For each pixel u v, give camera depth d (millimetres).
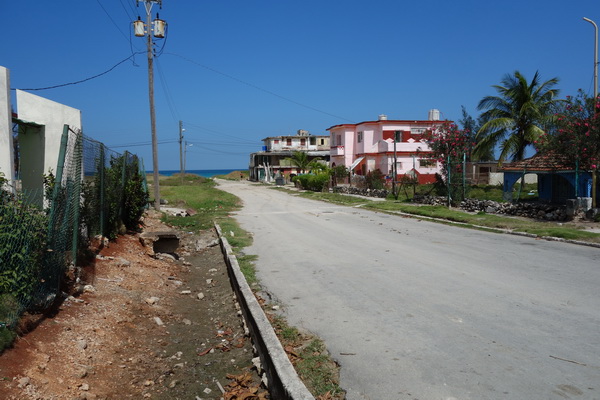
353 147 50438
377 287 7578
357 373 4383
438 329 5484
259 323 5594
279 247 12086
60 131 9312
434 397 3867
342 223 17625
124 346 5469
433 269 8859
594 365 4371
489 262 9469
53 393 3971
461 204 21656
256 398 4336
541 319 5742
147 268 9352
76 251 7422
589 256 9977
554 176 21484
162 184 59625
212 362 5289
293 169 74688
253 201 31031
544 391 3896
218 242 13734
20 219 5004
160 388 4613
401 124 45250
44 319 5316
